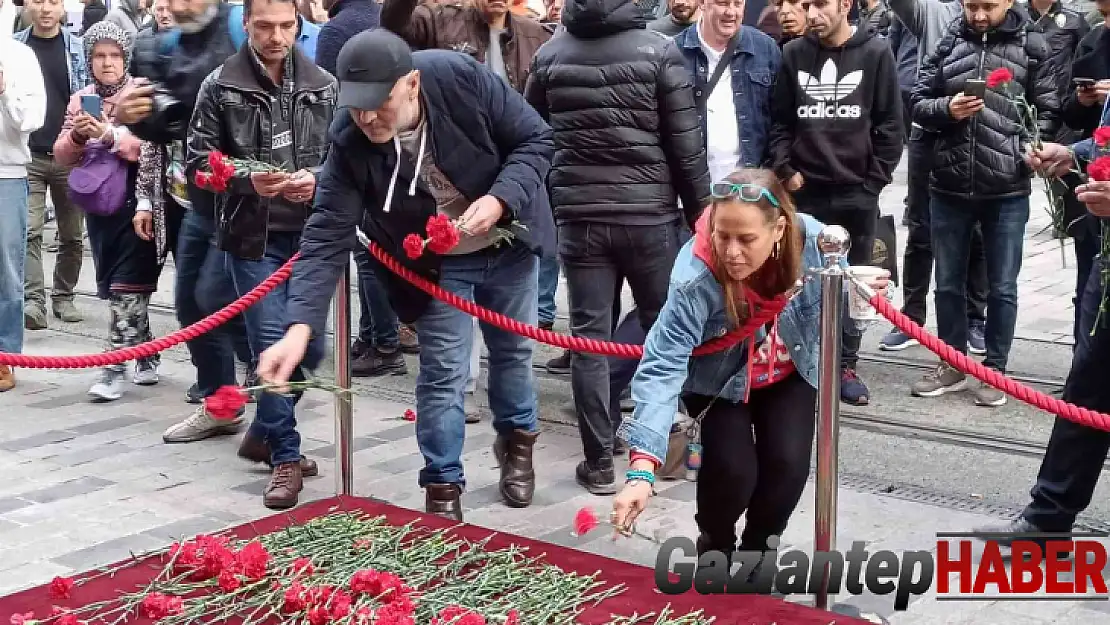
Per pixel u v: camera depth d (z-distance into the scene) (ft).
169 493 18.44
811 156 21.30
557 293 33.01
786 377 12.92
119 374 23.38
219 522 17.31
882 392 23.63
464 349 16.38
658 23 22.45
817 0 20.75
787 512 12.76
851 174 21.25
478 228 14.70
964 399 23.13
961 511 17.54
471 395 22.09
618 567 13.58
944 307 23.30
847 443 20.65
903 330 12.26
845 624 12.16
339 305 16.40
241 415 21.50
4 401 23.13
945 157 22.54
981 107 21.20
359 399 23.36
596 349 14.79
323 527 14.51
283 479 18.04
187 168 17.70
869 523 17.08
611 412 19.72
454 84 14.98
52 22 27.63
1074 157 15.74
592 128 17.60
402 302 16.11
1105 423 12.09
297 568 13.16
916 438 20.89
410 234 14.29
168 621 12.20
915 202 25.96
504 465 17.98
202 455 20.20
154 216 21.75
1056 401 12.19
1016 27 21.72
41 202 28.19
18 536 16.72
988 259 22.88
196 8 18.54
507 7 21.57
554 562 13.73
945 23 26.76
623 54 17.40
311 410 22.66
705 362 12.64
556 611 12.39
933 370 23.85
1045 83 21.80
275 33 17.10
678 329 11.95
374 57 13.89
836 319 12.29
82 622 12.07
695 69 20.61
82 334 28.09
